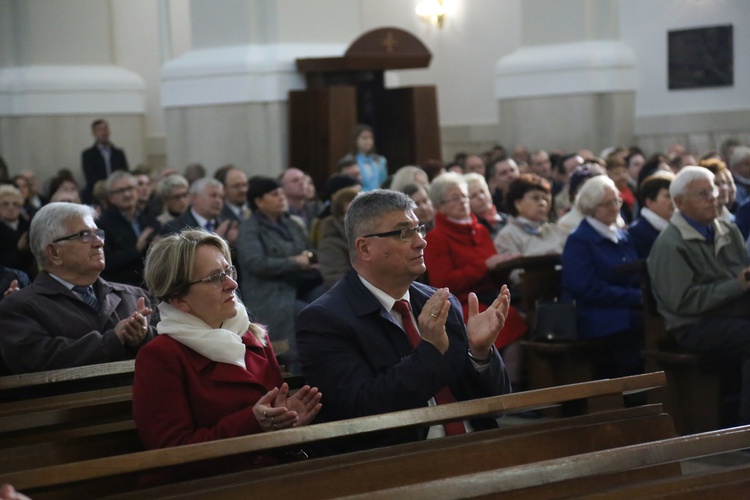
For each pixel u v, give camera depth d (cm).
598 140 1248
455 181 567
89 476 228
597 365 552
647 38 1287
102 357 362
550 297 577
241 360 300
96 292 397
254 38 1105
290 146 1062
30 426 288
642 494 241
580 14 1241
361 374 316
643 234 579
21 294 382
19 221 743
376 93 1106
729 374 518
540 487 245
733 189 630
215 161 1120
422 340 308
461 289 554
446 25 1549
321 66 1052
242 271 612
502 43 1490
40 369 366
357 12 1146
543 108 1256
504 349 570
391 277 327
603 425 287
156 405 287
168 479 275
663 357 507
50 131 1481
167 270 298
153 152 1580
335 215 593
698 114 1258
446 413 277
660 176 582
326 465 253
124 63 1573
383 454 260
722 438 259
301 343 326
